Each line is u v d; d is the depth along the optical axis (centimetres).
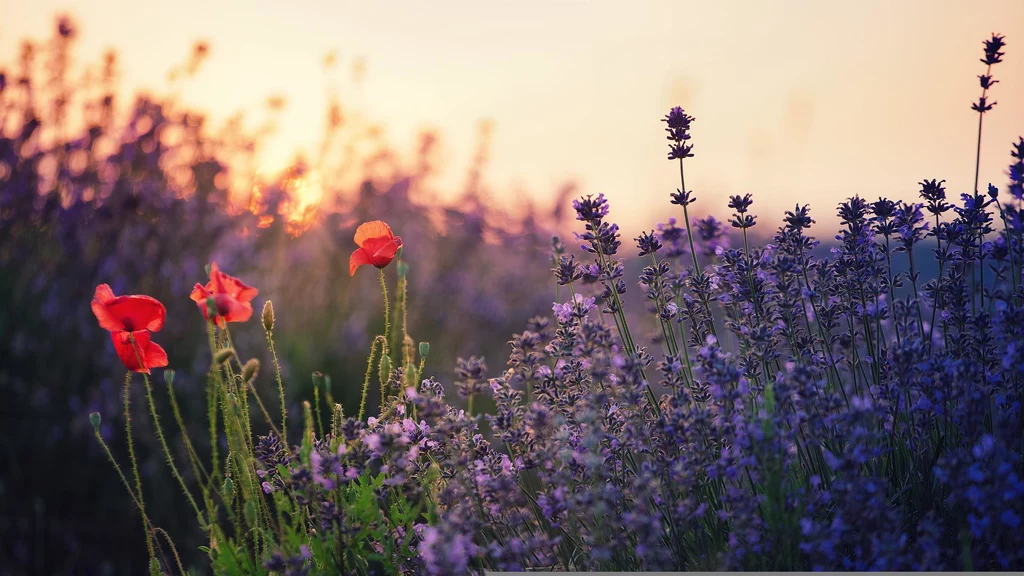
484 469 132
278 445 138
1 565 167
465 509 128
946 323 136
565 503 127
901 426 133
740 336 137
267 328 136
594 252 140
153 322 134
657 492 130
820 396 127
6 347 183
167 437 181
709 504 131
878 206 138
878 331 138
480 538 132
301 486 131
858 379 140
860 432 125
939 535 122
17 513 171
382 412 138
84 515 174
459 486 130
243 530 144
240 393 136
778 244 141
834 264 140
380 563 134
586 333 133
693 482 127
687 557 129
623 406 135
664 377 134
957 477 121
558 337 137
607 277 140
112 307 132
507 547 126
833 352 143
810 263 141
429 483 134
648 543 123
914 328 138
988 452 120
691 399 135
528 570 130
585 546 128
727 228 146
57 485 174
